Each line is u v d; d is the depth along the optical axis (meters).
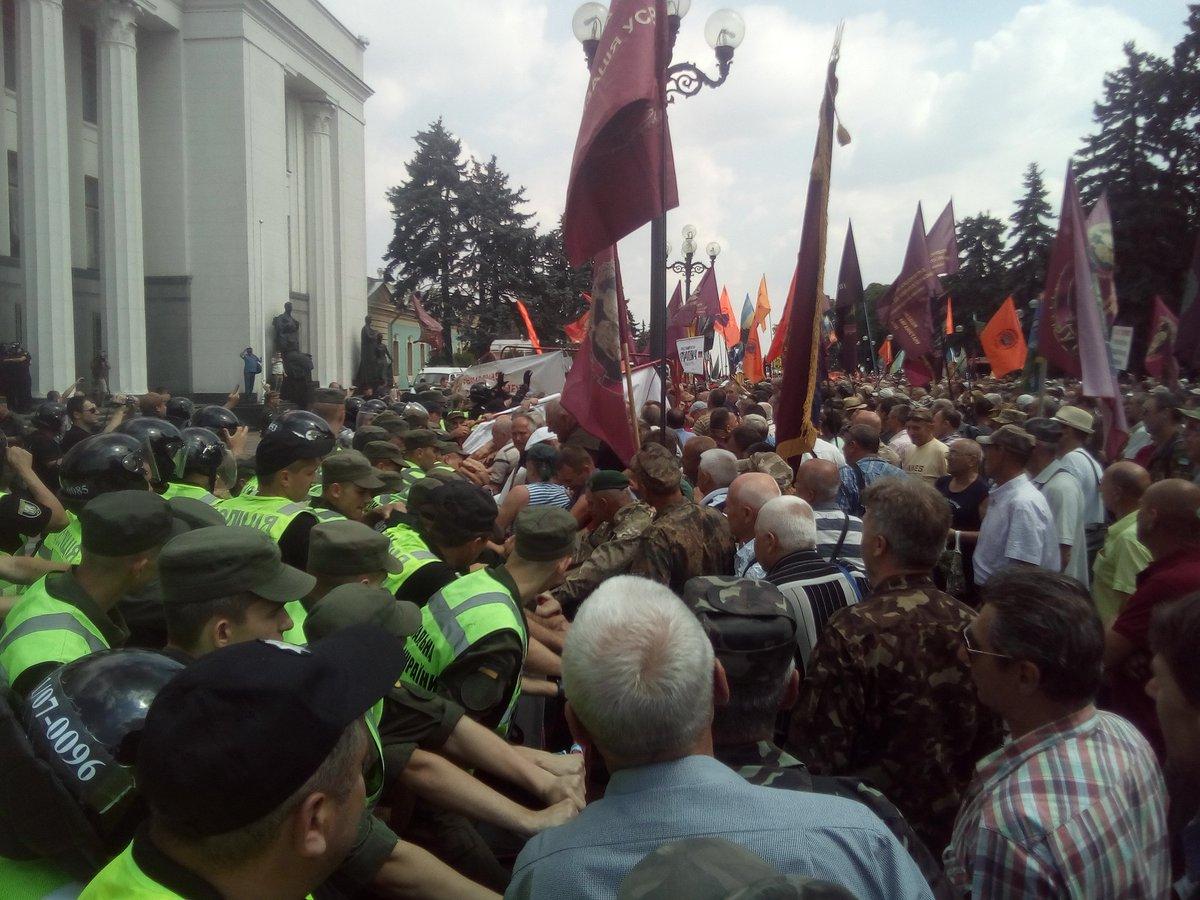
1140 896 2.13
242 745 1.36
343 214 43.62
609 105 5.90
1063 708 2.29
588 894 1.62
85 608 2.67
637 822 1.69
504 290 59.41
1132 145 45.25
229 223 34.94
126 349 30.06
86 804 1.71
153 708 1.43
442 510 3.48
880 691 2.93
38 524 5.04
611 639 1.77
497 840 3.04
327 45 42.09
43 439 8.66
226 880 1.41
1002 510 5.77
